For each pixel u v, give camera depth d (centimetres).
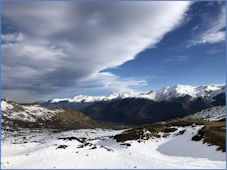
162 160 3906
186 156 4219
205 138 4831
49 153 4103
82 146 4869
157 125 8044
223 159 3562
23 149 4972
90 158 3878
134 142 5766
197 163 3512
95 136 11331
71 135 12456
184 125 7206
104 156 4072
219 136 4556
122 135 7019
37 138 13812
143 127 7988
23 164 3512
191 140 5191
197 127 6297
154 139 6088
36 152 4109
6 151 4853
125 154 4481
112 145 6222
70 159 3781
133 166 3406
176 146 5116
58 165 3428
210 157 3828
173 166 3353
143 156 4331
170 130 6831
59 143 5000
